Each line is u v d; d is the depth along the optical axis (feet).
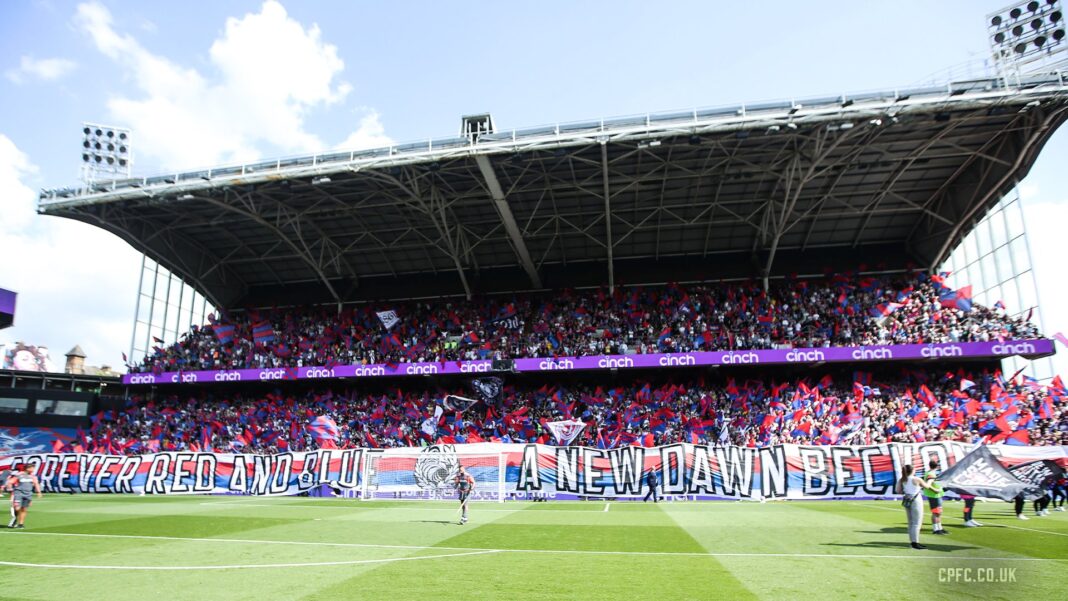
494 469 120.37
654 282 187.11
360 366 172.24
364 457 125.70
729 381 164.76
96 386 209.46
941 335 154.30
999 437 125.39
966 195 157.79
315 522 79.00
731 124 124.47
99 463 138.10
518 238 164.25
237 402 186.29
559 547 56.80
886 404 150.20
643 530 69.62
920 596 36.88
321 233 180.86
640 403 162.30
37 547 58.08
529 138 130.82
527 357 166.81
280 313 205.87
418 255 195.42
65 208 155.84
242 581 41.83
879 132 130.93
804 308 172.04
